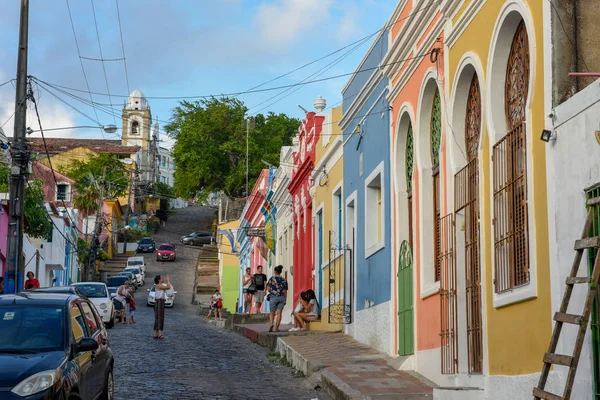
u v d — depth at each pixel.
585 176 7.47
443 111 12.25
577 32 8.27
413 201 14.02
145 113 112.62
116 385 13.53
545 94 8.38
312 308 22.77
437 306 12.25
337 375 13.12
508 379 9.22
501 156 9.80
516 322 9.15
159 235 90.06
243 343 22.27
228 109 77.25
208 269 70.25
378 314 16.31
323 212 22.58
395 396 11.13
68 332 9.37
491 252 10.00
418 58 13.65
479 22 10.62
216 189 77.88
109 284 47.41
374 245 16.73
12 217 21.66
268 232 35.44
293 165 27.84
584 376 7.36
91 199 66.88
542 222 8.45
